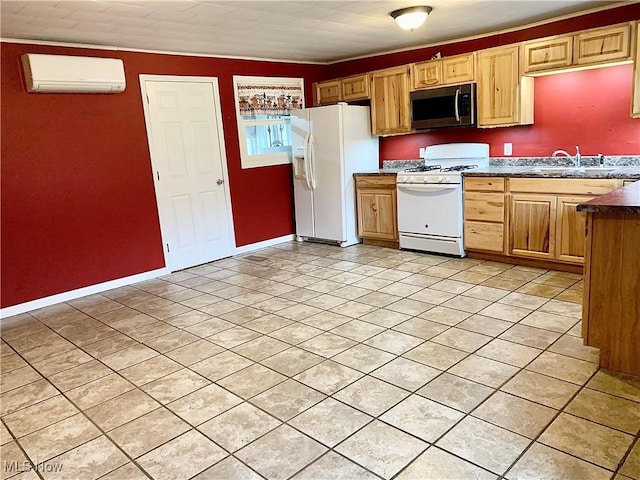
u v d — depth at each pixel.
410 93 5.07
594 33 3.81
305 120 5.58
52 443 2.19
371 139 5.65
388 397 2.37
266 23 3.91
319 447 2.02
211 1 3.20
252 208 5.70
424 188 4.77
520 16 4.14
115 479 1.92
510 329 3.05
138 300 4.17
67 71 3.94
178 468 1.95
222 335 3.28
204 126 5.14
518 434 2.02
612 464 1.81
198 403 2.44
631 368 2.43
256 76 5.53
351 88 5.66
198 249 5.23
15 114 3.89
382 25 4.23
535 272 4.16
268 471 1.90
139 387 2.64
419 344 2.93
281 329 3.31
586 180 3.76
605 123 4.15
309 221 5.87
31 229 4.06
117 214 4.56
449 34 4.76
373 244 5.60
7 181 3.91
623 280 2.37
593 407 2.18
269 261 5.17
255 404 2.39
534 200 4.10
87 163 4.32
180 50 4.77
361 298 3.80
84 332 3.52
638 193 2.60
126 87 4.50
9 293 3.99
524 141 4.65
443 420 2.15
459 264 4.55
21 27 3.50
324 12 3.69
